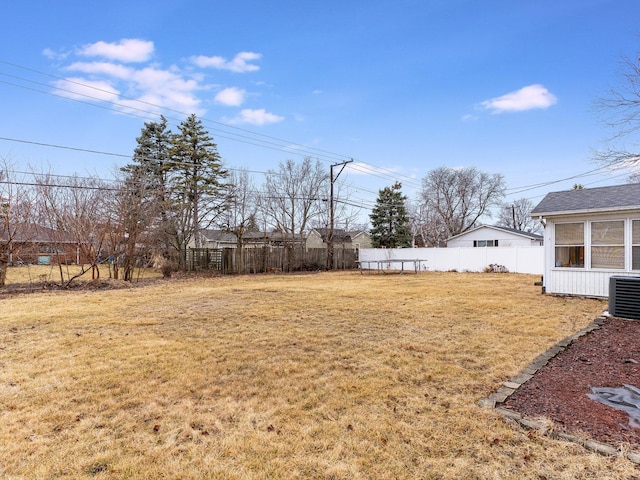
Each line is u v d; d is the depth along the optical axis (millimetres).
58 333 5359
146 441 2441
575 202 8844
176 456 2275
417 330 5453
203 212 19422
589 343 4617
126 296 9352
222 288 11141
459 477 2047
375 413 2816
